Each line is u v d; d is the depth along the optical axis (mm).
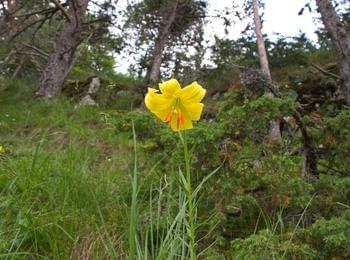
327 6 8031
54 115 10266
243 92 4008
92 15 16625
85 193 3482
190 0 17359
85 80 15781
